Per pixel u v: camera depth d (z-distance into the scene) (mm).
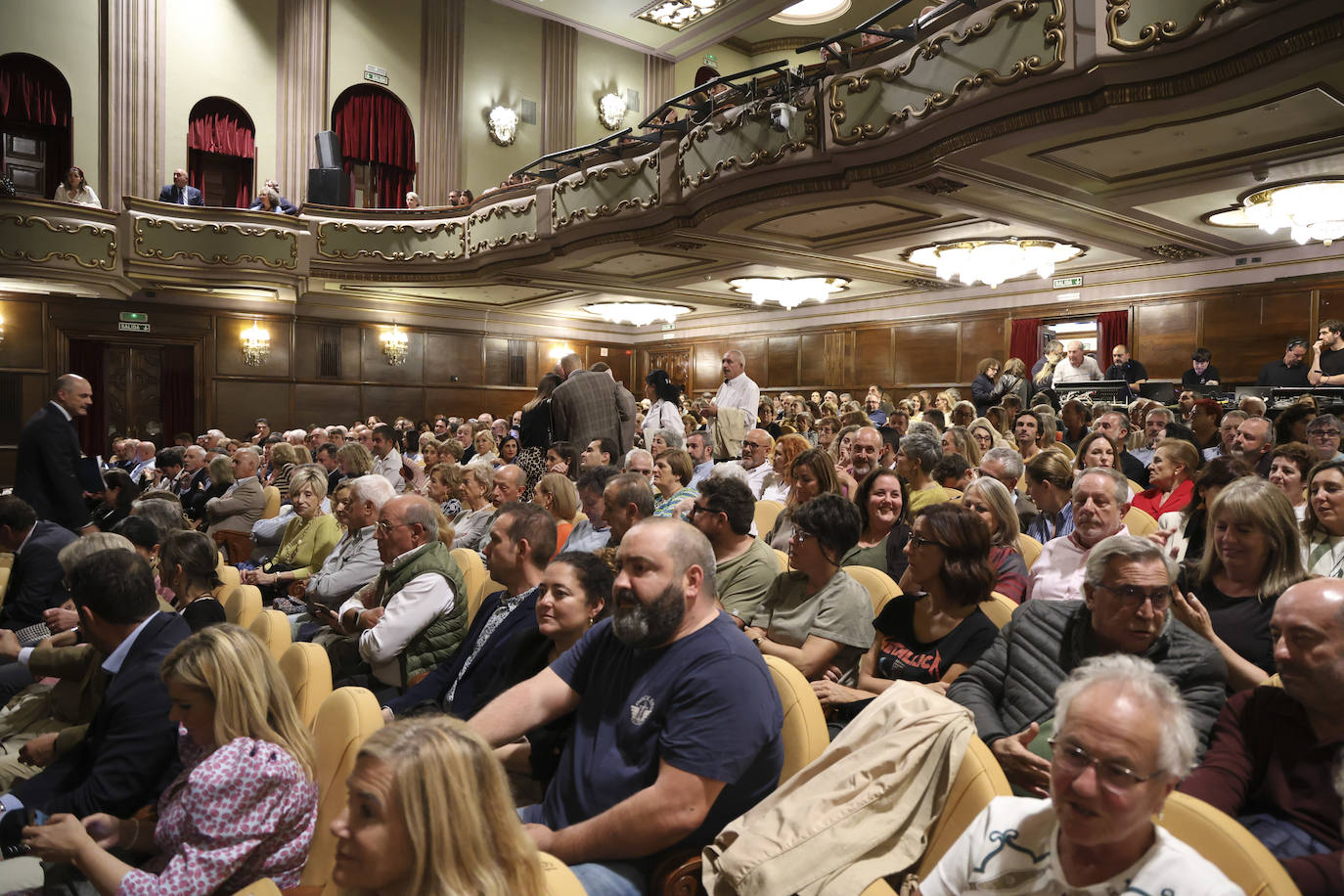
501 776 1270
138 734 2258
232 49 14367
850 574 3119
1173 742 1194
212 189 14508
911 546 2588
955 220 8922
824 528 2768
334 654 3568
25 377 13148
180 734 2227
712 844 1831
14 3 12758
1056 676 2176
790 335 16094
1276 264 10227
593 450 5609
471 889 1192
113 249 11906
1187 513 3510
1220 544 2486
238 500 6578
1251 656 2369
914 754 1756
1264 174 7055
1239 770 1796
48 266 11406
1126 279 11680
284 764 1878
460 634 3330
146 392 14227
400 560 3332
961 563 2518
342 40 15102
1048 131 6133
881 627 2711
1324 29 4715
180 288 13625
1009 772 1974
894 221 9102
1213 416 5914
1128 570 2039
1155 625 2029
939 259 10742
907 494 4359
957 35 6312
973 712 2164
